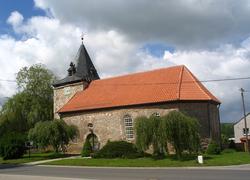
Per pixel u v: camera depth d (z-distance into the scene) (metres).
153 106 44.38
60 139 45.75
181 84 45.16
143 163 32.97
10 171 29.31
